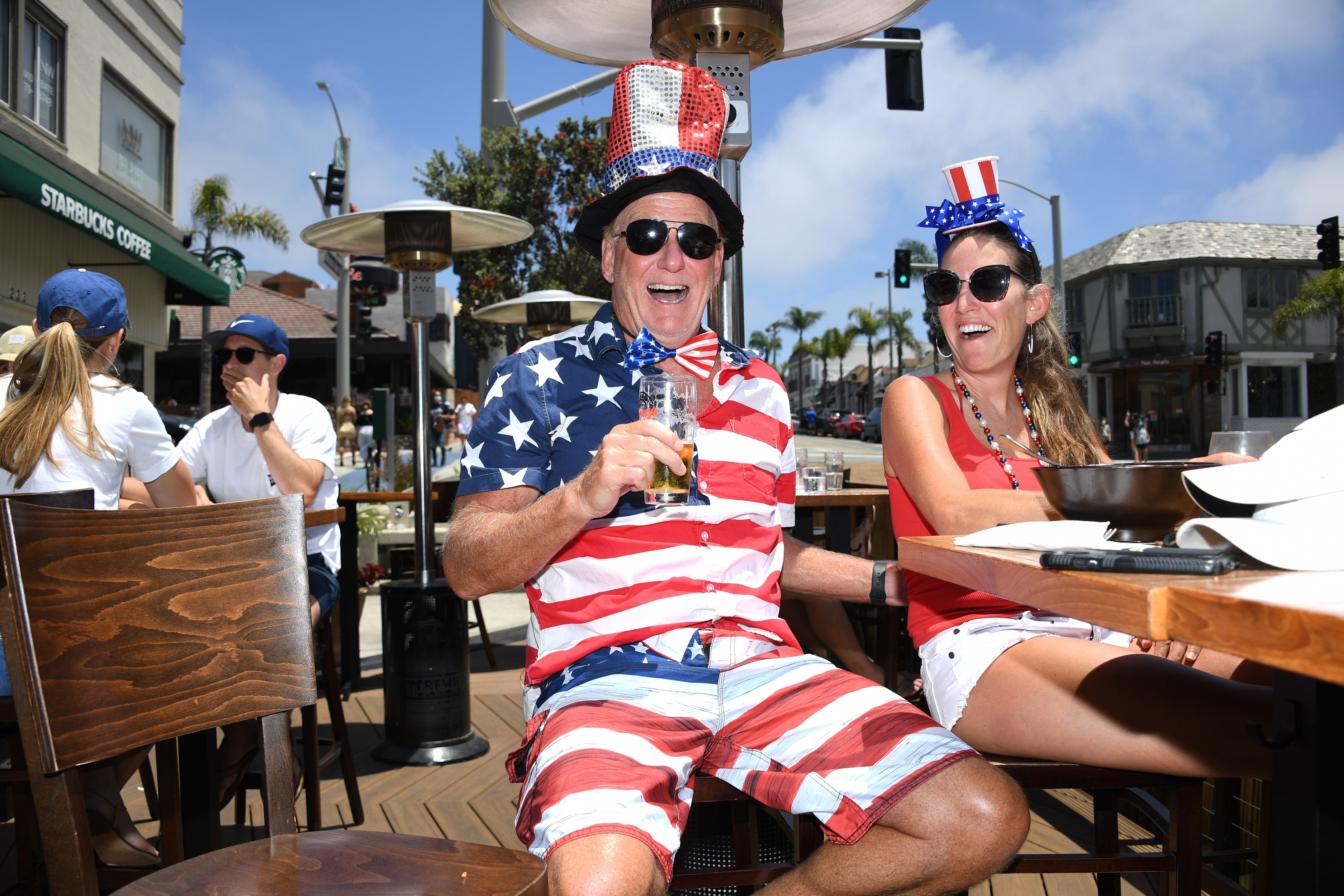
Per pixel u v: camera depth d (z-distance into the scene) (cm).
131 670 118
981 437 200
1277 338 3247
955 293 201
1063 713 148
